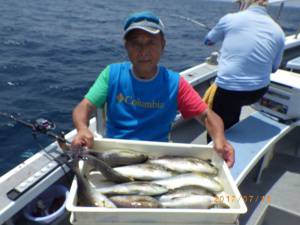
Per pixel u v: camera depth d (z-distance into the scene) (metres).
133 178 1.74
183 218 1.44
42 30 18.30
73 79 9.81
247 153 2.75
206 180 1.73
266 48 3.06
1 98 7.94
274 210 2.79
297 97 3.14
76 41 16.03
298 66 4.07
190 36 20.30
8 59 11.66
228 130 3.10
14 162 5.31
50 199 2.27
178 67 12.10
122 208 1.45
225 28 3.22
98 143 1.87
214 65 4.29
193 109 2.11
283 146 3.57
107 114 2.19
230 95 3.19
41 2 34.69
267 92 3.36
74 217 1.43
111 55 13.66
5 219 1.86
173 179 1.74
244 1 3.33
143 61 1.99
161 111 2.11
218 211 1.43
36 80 9.46
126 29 1.97
